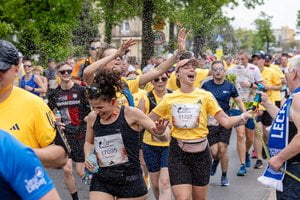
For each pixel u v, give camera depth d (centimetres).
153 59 1479
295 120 421
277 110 502
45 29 1981
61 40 2003
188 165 546
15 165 217
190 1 2123
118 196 466
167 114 566
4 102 335
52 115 353
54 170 936
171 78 907
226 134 832
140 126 457
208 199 765
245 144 950
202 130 548
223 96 830
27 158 220
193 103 550
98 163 463
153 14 2022
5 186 220
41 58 1964
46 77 1358
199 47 2317
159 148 630
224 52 3303
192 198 561
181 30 568
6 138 220
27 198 220
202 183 549
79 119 714
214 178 898
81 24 2220
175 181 540
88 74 521
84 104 717
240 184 858
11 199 222
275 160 428
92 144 484
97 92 436
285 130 434
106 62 524
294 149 414
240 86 966
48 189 226
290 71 441
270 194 790
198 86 1017
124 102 524
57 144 349
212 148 829
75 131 711
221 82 835
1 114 334
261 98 507
